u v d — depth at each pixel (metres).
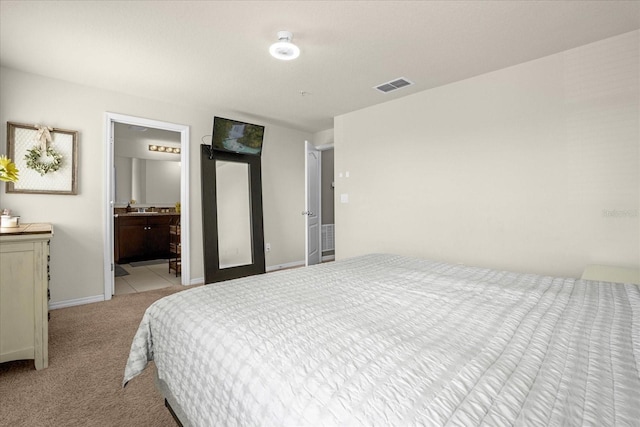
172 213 6.07
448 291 1.44
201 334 1.04
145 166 6.19
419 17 2.07
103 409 1.57
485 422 0.57
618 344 0.88
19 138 2.88
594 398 0.63
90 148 3.27
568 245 2.50
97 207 3.32
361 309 1.19
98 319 2.79
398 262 2.17
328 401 0.66
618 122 2.28
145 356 1.33
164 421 1.49
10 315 1.86
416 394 0.65
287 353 0.84
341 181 4.29
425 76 3.01
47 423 1.46
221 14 2.04
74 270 3.19
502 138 2.83
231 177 4.22
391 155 3.70
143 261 5.74
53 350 2.20
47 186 3.03
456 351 0.84
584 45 2.41
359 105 3.88
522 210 2.72
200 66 2.80
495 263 2.88
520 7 1.96
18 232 1.86
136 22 2.12
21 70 2.88
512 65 2.77
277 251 5.00
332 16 2.06
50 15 2.04
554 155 2.56
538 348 0.86
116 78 3.06
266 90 3.38
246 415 0.77
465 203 3.08
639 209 2.21
